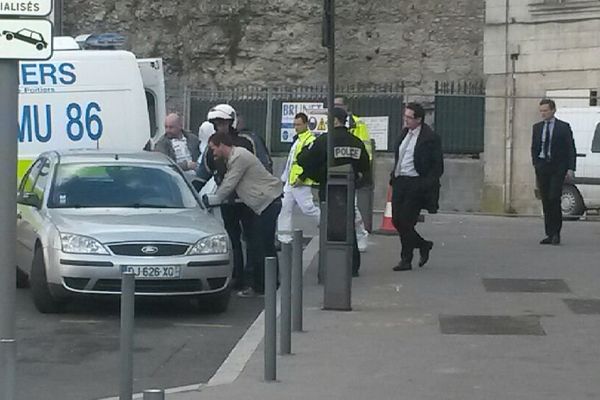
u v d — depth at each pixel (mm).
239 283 18062
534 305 15938
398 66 36875
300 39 37781
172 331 14914
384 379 11734
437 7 36375
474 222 27781
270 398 10945
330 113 17219
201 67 38562
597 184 30094
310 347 13273
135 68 22781
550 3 32094
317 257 20875
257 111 34875
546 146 21859
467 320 14898
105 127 22516
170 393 11203
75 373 12430
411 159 18609
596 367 12242
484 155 32906
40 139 22203
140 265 15086
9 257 8375
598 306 15867
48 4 8375
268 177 17391
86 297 15297
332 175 15562
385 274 18641
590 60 31562
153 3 39188
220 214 17719
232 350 13523
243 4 38156
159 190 17188
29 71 22203
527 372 12023
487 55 33500
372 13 37156
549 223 22359
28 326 14961
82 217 15984
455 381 11641
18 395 11383
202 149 22250
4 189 8383
